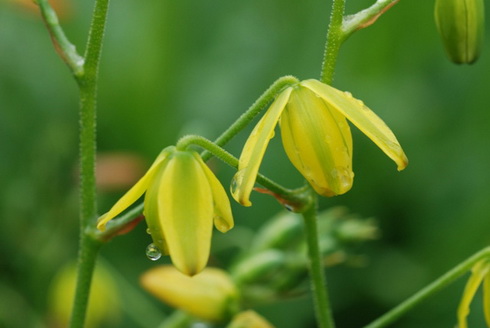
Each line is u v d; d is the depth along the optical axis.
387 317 0.41
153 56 0.65
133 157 0.57
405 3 0.64
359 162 0.60
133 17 0.67
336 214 0.48
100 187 0.56
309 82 0.38
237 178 0.37
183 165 0.38
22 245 0.57
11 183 0.58
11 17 0.66
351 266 0.57
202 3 0.68
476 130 0.61
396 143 0.37
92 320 0.52
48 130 0.59
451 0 0.41
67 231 0.57
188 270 0.37
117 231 0.41
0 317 0.54
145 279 0.45
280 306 0.55
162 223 0.37
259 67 0.66
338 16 0.39
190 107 0.64
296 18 0.67
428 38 0.65
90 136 0.41
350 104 0.38
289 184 0.60
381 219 0.59
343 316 0.57
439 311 0.56
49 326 0.53
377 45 0.65
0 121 0.61
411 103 0.63
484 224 0.57
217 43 0.67
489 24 0.64
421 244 0.58
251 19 0.68
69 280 0.52
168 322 0.49
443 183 0.59
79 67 0.41
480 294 0.55
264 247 0.48
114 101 0.64
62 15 0.59
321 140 0.38
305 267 0.47
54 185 0.58
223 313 0.45
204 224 0.37
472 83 0.62
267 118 0.38
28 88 0.64
